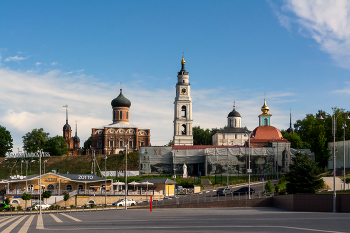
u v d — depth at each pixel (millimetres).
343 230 26984
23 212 71625
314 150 130250
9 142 178625
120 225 33719
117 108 187250
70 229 30734
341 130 130500
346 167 111875
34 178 97500
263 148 134250
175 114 163000
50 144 184875
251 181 115500
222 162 132750
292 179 72375
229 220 37281
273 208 59344
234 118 169750
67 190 95125
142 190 91062
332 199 51188
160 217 43875
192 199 78500
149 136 182500
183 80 165000
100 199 88312
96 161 157375
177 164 140375
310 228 28547
